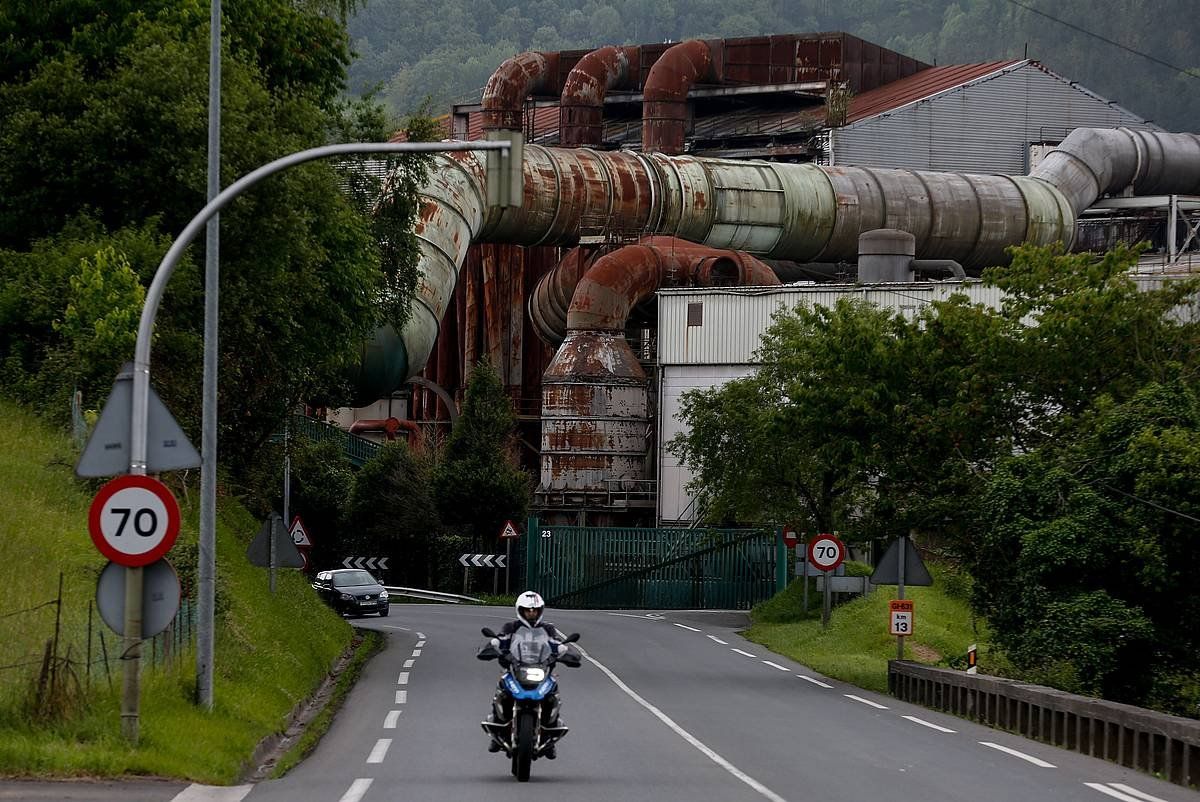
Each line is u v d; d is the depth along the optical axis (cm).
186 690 5578
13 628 5600
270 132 9706
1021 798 4531
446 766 5172
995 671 9131
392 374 17200
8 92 9838
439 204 18675
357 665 9575
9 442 8844
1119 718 5609
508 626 5247
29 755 4353
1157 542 7681
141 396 4616
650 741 5994
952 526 9456
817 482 14662
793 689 8706
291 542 9075
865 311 11200
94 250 9300
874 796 4509
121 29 10469
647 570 19088
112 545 4547
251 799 4253
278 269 9769
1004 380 9425
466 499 19662
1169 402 8119
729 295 19550
